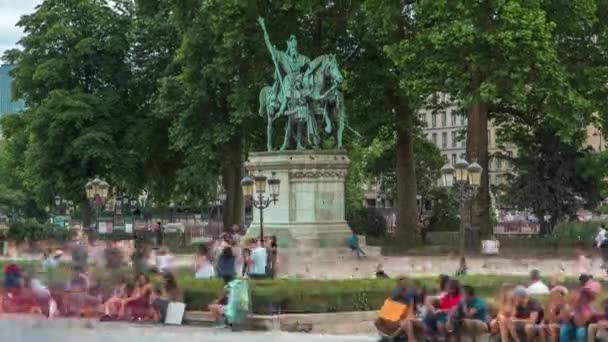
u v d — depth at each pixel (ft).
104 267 103.55
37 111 224.12
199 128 211.20
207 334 83.82
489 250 158.92
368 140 217.77
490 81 158.20
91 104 223.92
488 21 159.84
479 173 127.03
